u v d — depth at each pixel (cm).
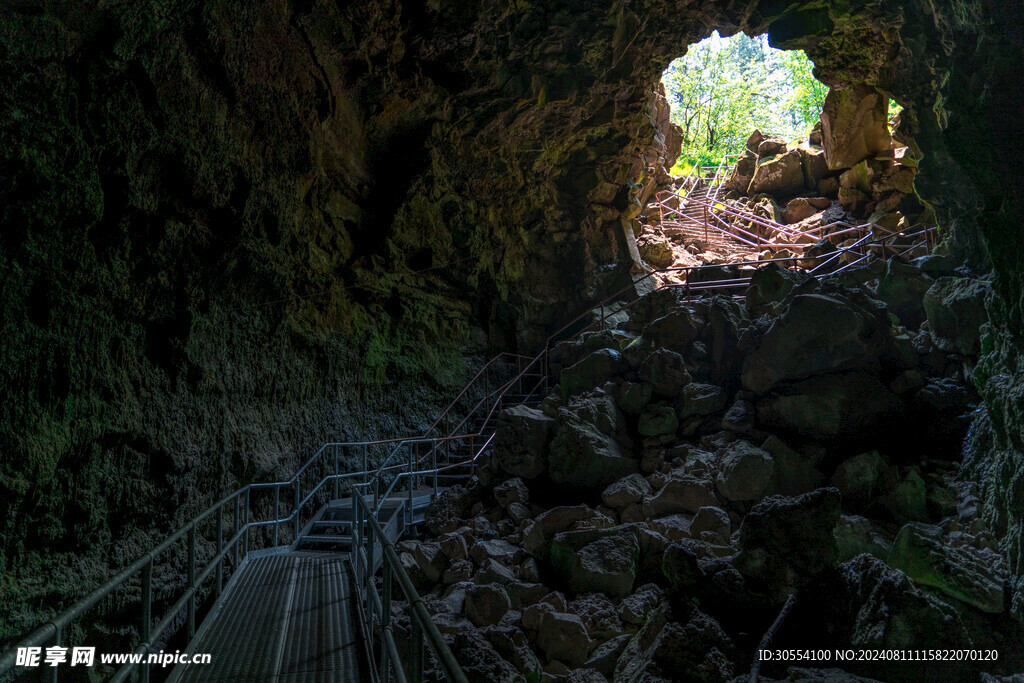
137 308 820
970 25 698
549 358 1441
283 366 1064
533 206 1711
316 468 1105
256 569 786
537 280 1734
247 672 471
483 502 1044
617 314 1716
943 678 548
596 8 1284
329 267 1171
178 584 815
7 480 630
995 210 728
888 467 820
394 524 973
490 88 1319
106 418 751
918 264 1141
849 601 619
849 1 1355
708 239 2355
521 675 607
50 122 685
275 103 993
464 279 1490
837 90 2139
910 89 1338
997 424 721
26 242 679
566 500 982
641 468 969
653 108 2200
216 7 834
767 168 2583
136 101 784
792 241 2267
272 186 1012
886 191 2141
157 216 853
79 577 693
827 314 893
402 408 1318
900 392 909
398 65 1172
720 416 986
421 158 1306
